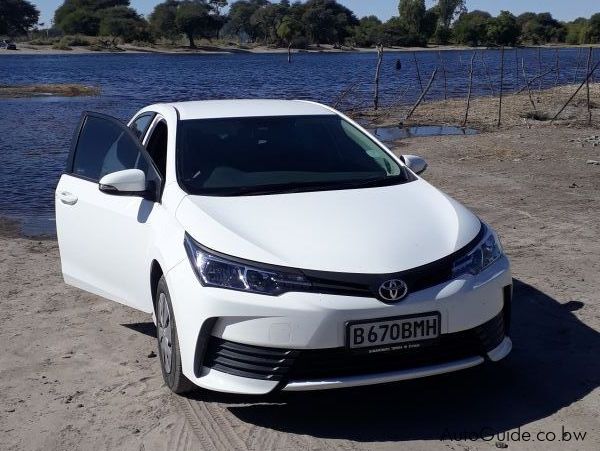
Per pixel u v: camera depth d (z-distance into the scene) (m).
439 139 16.42
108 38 123.06
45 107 27.27
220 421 4.36
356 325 3.97
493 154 13.80
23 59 86.19
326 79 46.28
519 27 113.56
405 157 5.76
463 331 4.18
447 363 4.18
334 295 4.00
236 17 138.25
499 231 8.43
